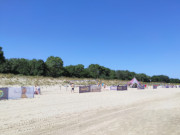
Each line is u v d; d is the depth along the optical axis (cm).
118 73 9581
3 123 823
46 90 2758
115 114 1140
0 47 5112
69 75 7294
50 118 962
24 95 1748
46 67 5891
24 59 5688
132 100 1981
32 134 692
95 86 2948
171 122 852
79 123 885
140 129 743
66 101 1641
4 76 3481
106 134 691
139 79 10531
